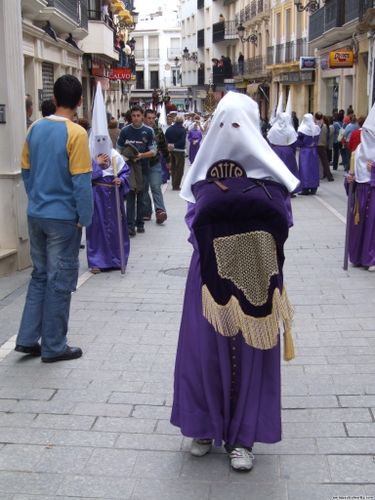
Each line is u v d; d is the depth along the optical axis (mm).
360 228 8797
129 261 9594
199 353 3797
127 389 5051
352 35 28547
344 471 3885
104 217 8836
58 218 5309
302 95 40781
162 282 8375
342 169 24188
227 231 3646
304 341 6074
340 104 32125
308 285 8102
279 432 3826
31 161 5383
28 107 11039
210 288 3639
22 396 4941
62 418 4590
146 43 102688
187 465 3980
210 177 3875
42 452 4145
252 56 54719
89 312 7055
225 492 3701
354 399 4844
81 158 5234
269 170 3836
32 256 5590
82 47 27922
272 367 3799
